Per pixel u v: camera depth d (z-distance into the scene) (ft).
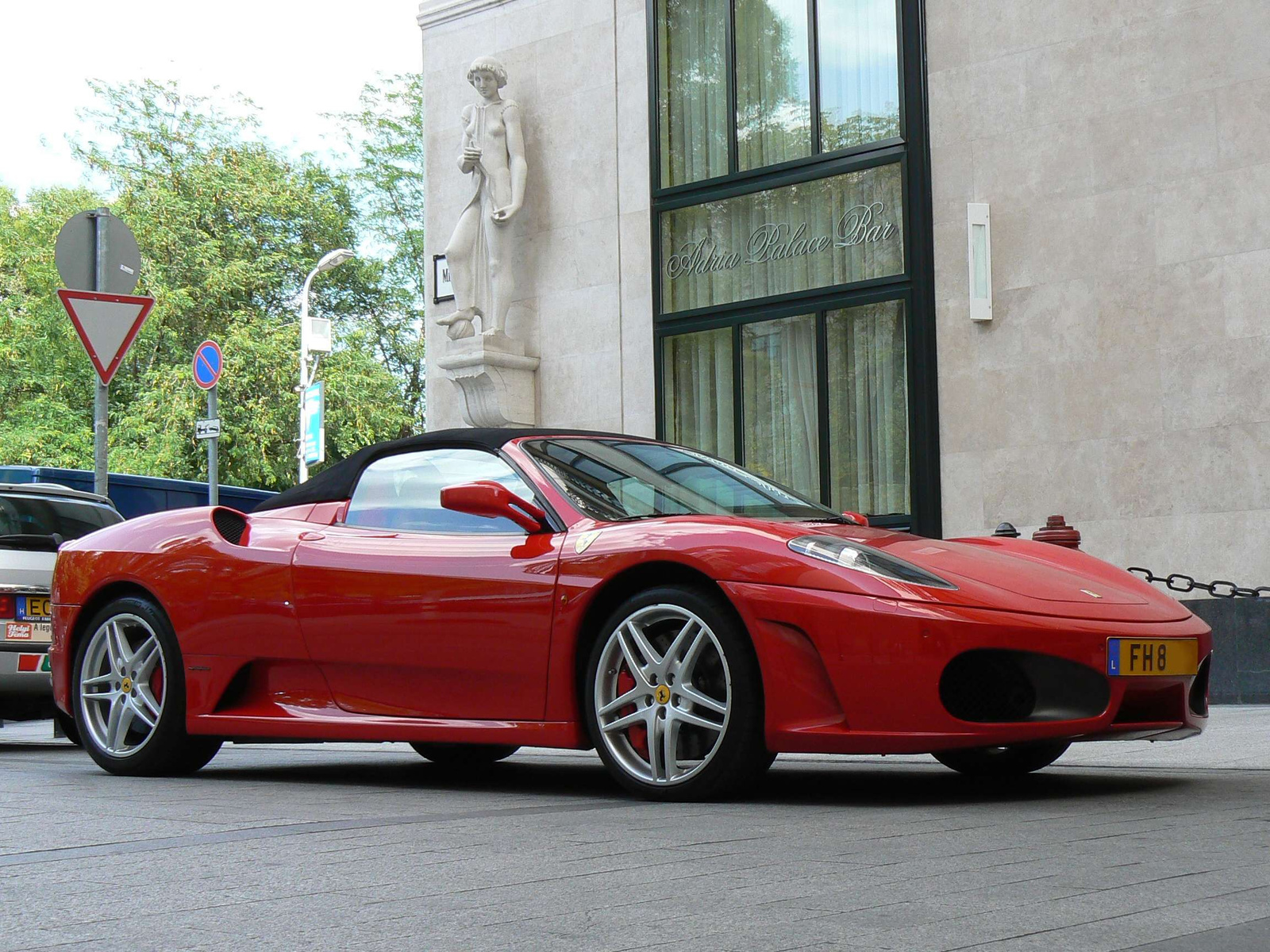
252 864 10.37
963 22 36.29
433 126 47.06
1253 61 31.89
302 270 110.11
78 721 19.02
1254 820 12.33
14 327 99.35
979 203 35.60
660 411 41.60
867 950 7.43
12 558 25.90
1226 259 32.01
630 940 7.72
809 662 13.48
